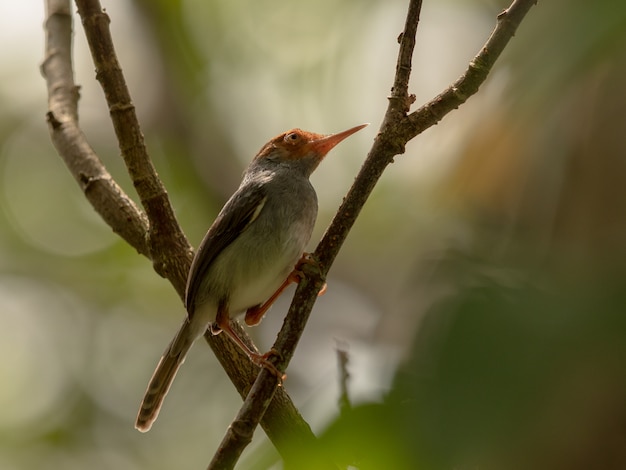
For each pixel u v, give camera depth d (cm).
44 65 1084
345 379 427
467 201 488
